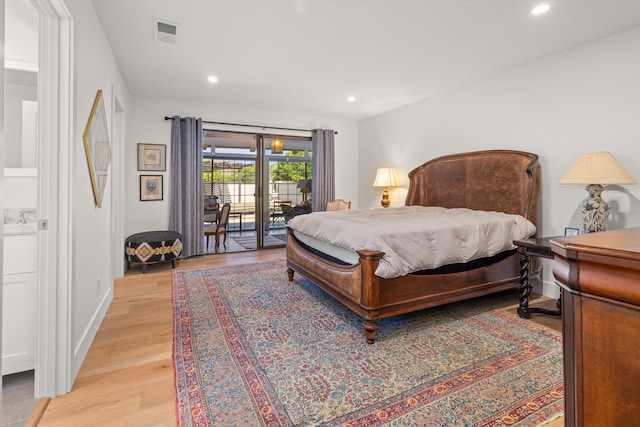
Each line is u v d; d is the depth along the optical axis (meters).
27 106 2.34
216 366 1.86
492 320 2.53
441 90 4.20
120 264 3.75
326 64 3.38
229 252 5.28
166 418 1.45
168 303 2.91
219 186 7.50
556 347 2.08
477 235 2.59
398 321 2.51
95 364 1.91
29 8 1.89
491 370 1.81
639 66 2.52
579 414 0.54
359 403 1.53
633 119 2.55
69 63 1.67
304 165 5.89
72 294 1.68
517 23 2.52
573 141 2.93
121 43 2.88
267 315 2.61
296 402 1.54
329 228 2.74
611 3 2.23
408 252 2.28
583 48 2.86
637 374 0.46
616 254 0.46
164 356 2.00
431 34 2.72
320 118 5.86
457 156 3.96
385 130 5.46
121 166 3.80
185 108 4.86
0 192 0.94
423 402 1.54
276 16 2.45
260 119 5.37
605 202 2.59
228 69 3.53
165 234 4.22
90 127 2.07
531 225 2.97
